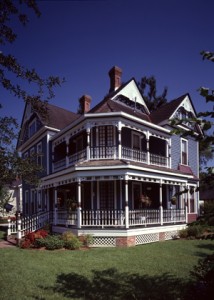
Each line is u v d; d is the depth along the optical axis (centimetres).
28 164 629
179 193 428
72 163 1898
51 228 1828
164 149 2139
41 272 910
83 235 1457
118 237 1445
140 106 2402
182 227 1848
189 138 2409
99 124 1684
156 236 1631
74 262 1048
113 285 778
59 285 782
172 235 1755
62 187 2147
